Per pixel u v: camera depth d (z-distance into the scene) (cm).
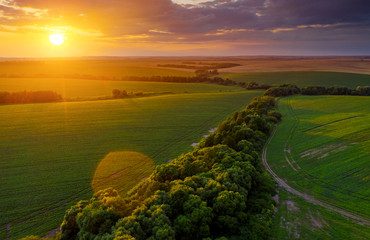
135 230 1936
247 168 2934
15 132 5900
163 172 2942
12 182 3684
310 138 4856
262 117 5866
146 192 2569
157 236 1866
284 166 3766
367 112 6594
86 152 4831
